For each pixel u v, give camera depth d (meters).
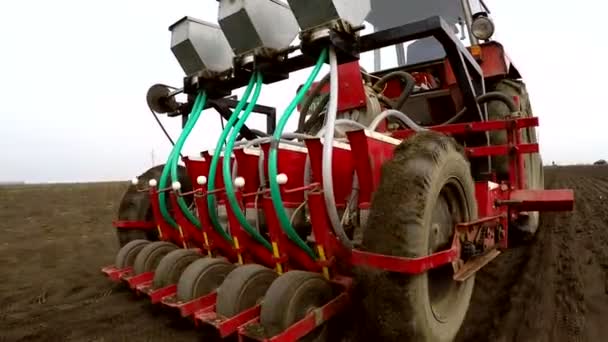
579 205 8.68
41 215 9.75
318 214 2.04
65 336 2.60
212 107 3.52
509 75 5.12
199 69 3.13
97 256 5.18
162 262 2.68
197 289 2.36
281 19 2.81
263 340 1.84
